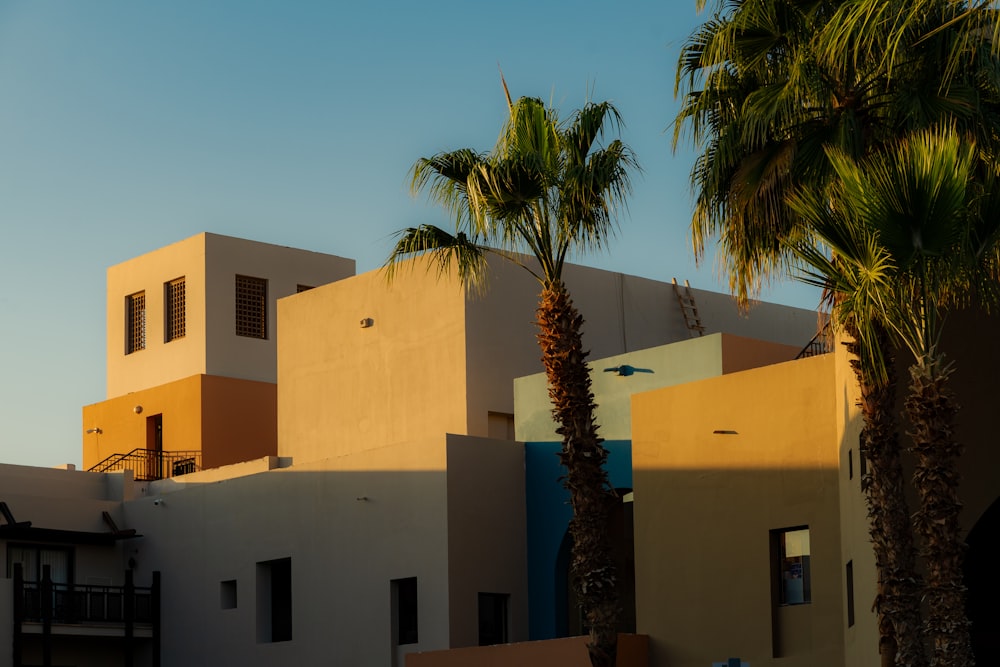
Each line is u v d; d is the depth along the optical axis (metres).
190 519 34.19
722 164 17.23
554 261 20.38
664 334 37.19
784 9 16.92
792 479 22.55
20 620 32.16
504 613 28.94
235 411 42.59
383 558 29.31
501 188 19.73
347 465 30.47
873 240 14.18
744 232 17.23
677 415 24.48
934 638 14.24
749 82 17.62
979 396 18.83
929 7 15.64
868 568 18.61
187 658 33.53
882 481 15.78
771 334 40.44
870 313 14.70
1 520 34.16
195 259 43.97
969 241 14.45
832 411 22.17
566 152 20.56
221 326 43.62
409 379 33.41
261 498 32.38
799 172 16.52
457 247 21.06
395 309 34.09
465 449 28.81
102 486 37.78
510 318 33.28
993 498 18.59
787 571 22.62
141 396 44.09
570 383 19.86
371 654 29.17
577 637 23.95
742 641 22.81
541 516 29.36
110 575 35.50
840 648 21.45
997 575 21.17
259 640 31.89
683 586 23.86
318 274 46.34
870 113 16.72
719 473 23.67
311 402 35.81
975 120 15.73
